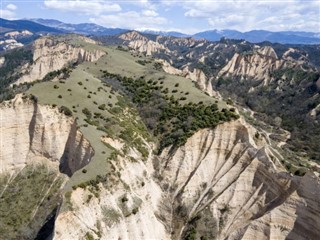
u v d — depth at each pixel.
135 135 81.94
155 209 70.38
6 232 62.22
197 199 73.25
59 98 82.94
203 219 68.56
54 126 76.19
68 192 54.53
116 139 74.94
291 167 74.69
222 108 86.06
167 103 96.88
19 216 65.19
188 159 77.69
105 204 58.38
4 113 75.38
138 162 72.44
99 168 62.28
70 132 76.12
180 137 80.12
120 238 57.91
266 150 73.38
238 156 75.19
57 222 50.66
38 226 63.25
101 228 55.53
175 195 74.44
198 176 75.56
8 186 72.19
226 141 78.12
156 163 79.81
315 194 57.44
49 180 72.12
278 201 63.44
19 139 76.44
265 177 67.75
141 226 61.75
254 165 70.56
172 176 77.00
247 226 62.53
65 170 73.44
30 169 75.00
